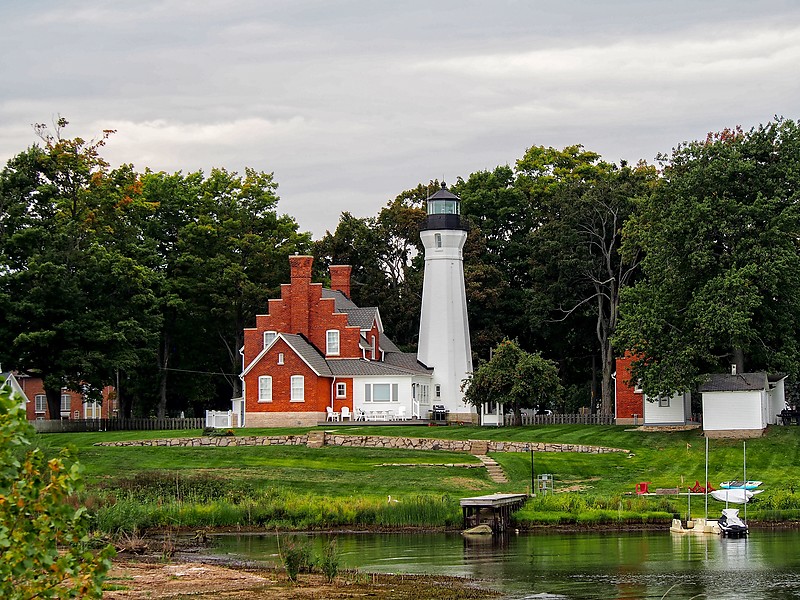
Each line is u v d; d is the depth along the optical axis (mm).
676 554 48375
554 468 72688
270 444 81562
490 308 118000
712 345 81188
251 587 38844
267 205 118812
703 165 84812
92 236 100000
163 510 56625
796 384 104875
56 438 85125
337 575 41812
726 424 81188
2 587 20391
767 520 59812
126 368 97188
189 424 104562
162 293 110000
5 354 93312
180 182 118750
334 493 64250
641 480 70188
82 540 21438
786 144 84438
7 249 96125
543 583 41000
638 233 90812
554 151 130875
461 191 127562
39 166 101188
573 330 119500
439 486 66438
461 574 42906
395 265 126375
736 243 83062
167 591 37906
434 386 102625
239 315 116312
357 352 99625
